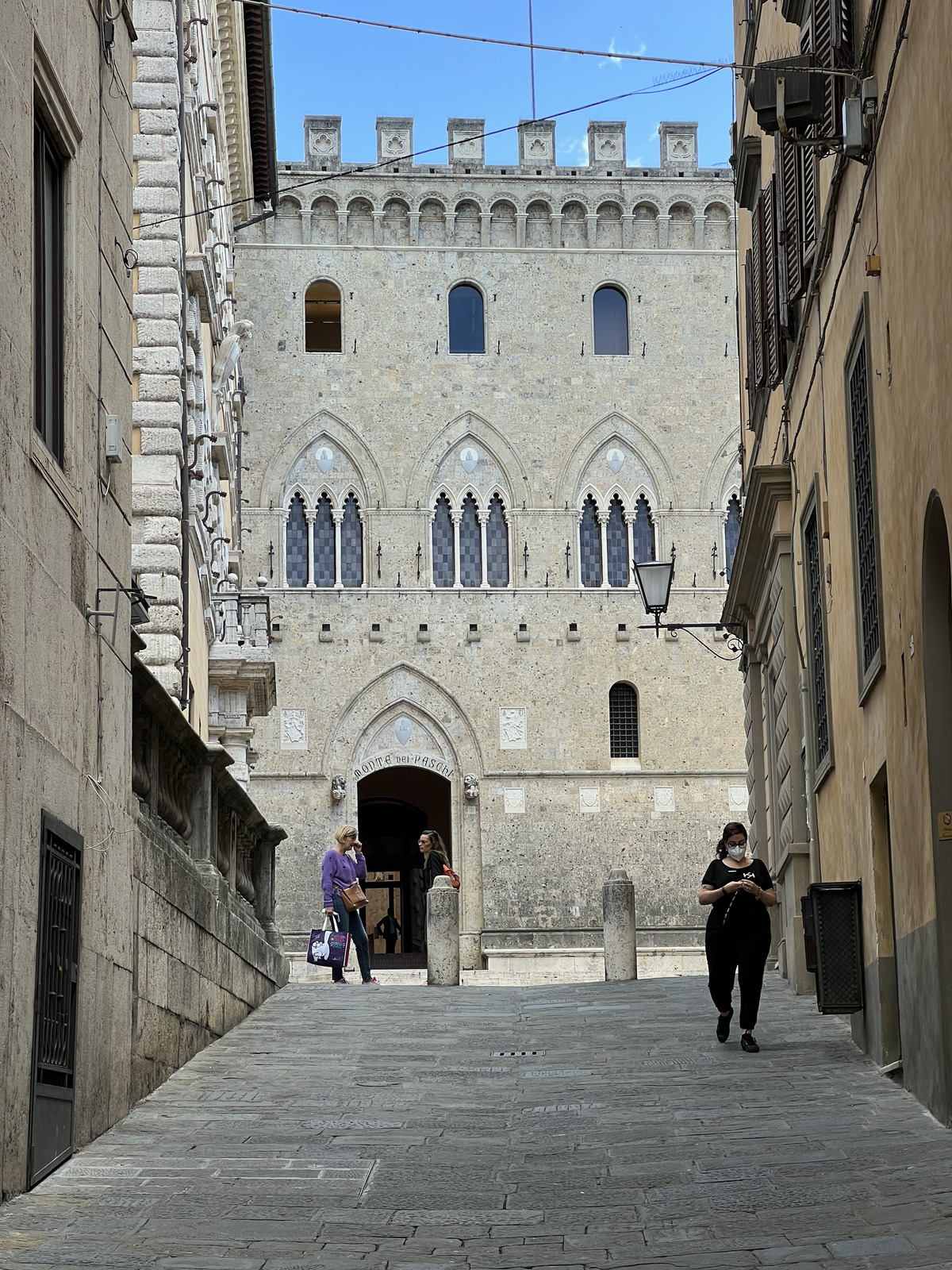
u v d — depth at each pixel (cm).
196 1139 1214
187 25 3080
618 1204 998
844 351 1599
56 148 1236
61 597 1162
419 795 5800
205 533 3431
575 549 5341
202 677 3431
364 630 5256
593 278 5497
